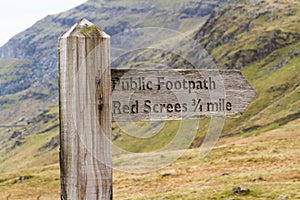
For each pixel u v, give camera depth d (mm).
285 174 16703
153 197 14383
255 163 23734
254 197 11570
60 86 1982
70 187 1961
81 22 1990
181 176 21984
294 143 31062
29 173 32500
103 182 1974
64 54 1965
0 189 27203
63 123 1973
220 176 19641
